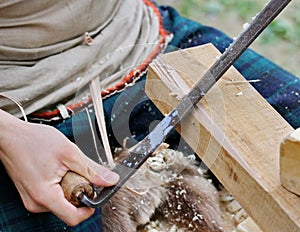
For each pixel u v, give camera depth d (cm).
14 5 105
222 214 103
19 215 100
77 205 85
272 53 224
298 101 115
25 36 109
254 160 79
